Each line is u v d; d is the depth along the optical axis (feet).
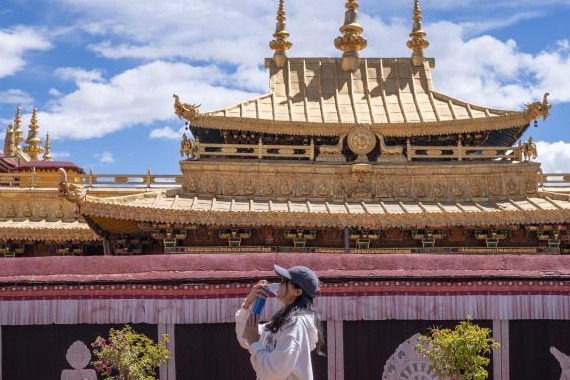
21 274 50.49
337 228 78.23
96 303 49.88
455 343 43.27
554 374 50.78
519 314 50.67
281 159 87.04
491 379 50.60
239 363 50.08
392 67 98.84
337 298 50.21
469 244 80.53
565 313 50.83
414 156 85.56
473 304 50.70
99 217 76.28
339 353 50.08
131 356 45.01
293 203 81.41
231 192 82.23
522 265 51.83
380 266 51.42
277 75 96.73
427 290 50.67
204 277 50.06
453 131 87.40
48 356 49.73
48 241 93.97
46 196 97.91
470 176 83.30
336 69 98.37
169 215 75.31
